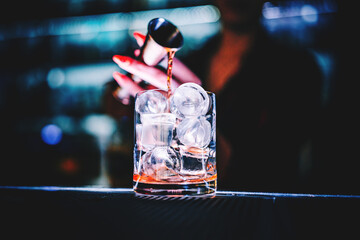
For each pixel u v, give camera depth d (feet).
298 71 3.42
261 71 3.43
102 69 7.04
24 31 7.02
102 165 6.02
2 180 5.29
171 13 5.96
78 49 6.98
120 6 6.04
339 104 4.23
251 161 3.29
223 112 3.37
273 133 3.31
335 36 5.57
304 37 5.69
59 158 6.45
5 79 7.50
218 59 3.51
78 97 7.11
